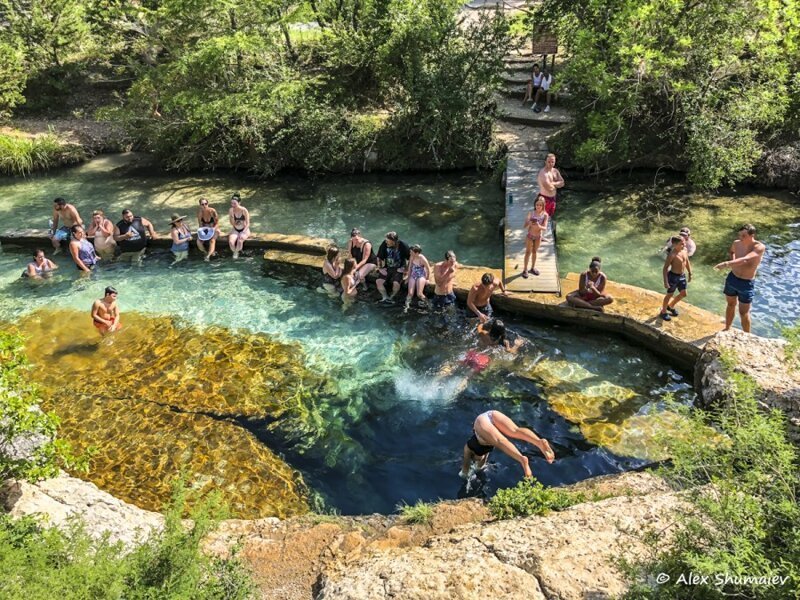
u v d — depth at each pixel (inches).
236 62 701.3
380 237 554.9
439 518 270.4
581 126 629.0
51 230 553.9
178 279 498.0
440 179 673.6
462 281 462.6
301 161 689.0
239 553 253.4
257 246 539.5
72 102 813.2
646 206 579.5
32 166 705.0
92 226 528.4
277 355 402.9
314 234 564.4
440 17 659.4
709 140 554.9
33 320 440.8
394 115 682.8
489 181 660.7
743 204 574.2
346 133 682.8
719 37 558.9
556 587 209.2
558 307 424.5
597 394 360.8
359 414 352.2
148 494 300.4
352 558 248.8
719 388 311.7
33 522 217.0
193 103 642.2
